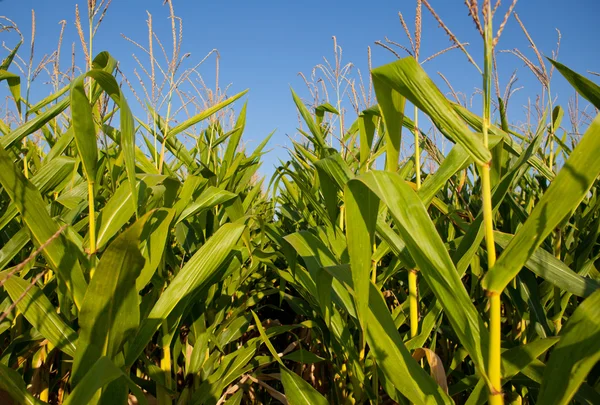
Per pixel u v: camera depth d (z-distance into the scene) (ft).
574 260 6.72
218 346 7.72
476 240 4.93
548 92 8.29
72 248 5.05
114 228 5.23
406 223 3.55
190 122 9.01
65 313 5.41
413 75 3.47
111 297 4.04
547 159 9.72
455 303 3.68
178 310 6.21
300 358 7.32
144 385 6.58
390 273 6.23
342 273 4.59
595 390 4.57
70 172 7.43
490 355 3.55
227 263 7.36
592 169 2.90
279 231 9.42
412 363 4.28
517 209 6.85
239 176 11.23
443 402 4.11
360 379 6.07
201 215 8.36
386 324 4.41
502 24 3.63
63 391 7.44
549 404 3.37
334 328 6.20
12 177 4.13
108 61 5.35
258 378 7.54
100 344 4.23
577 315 3.37
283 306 12.77
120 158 7.49
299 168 9.86
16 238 5.90
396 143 4.51
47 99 8.34
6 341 7.85
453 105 5.37
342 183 5.43
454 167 5.18
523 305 6.44
